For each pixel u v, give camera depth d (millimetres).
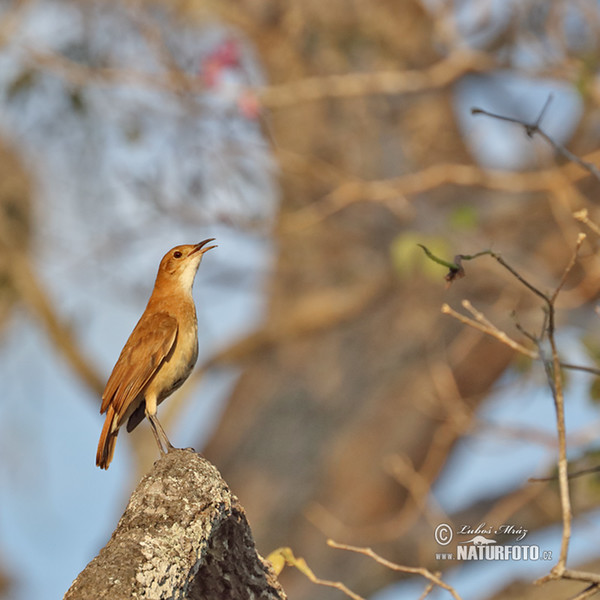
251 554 5277
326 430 15305
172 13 13297
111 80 12852
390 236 14680
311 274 15188
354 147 15648
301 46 14695
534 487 12773
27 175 15086
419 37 15117
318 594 14734
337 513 15000
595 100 11812
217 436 16000
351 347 15328
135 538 4715
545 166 12367
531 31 12852
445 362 13711
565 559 5762
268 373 15938
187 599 5266
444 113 15914
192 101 12852
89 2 13148
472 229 10109
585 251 12156
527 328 12344
